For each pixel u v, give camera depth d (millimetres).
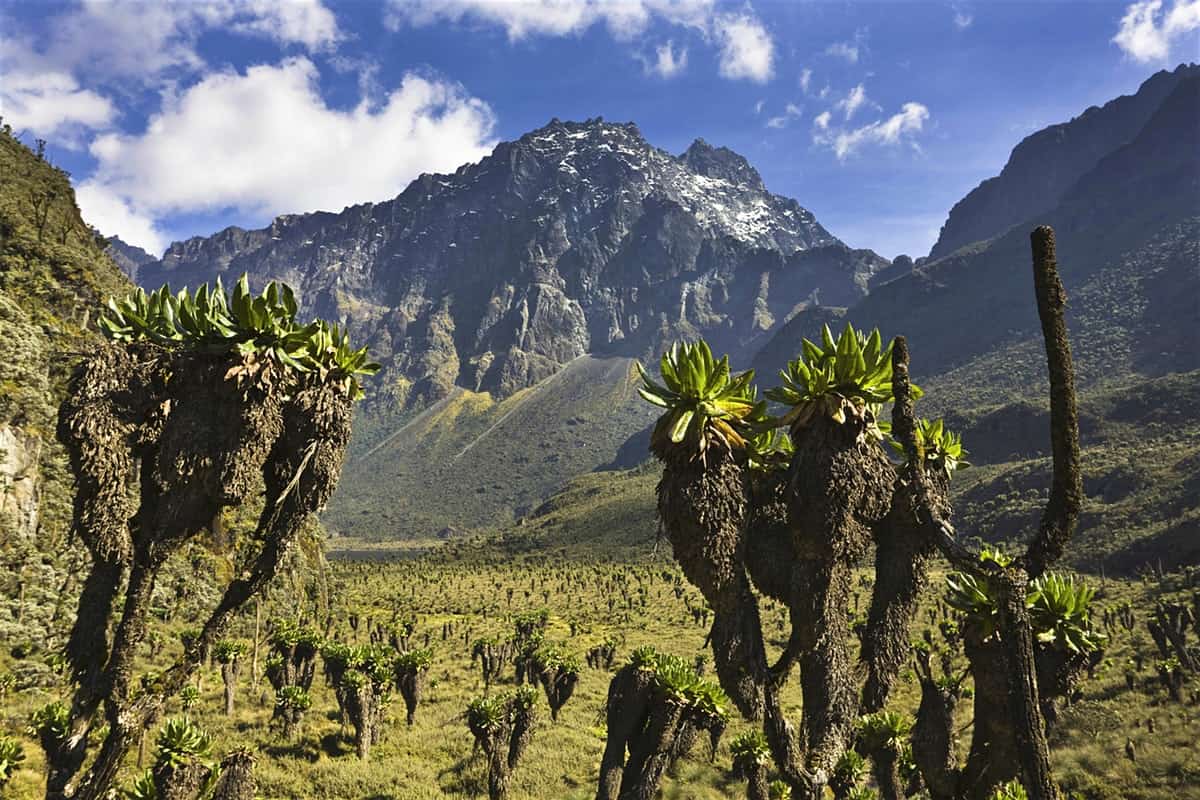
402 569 160875
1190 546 75500
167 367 5359
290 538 5309
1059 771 19438
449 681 39406
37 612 28734
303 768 21328
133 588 4973
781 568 5156
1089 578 75688
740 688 4867
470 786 20078
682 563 5090
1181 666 26469
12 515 32219
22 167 83625
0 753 15164
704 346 5344
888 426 5441
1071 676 5590
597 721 27719
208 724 25844
